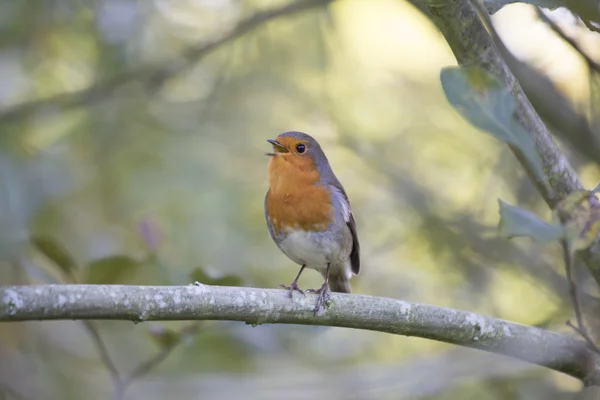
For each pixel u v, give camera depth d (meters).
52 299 5.38
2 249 10.71
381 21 14.48
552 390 10.54
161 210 12.90
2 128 12.23
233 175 13.90
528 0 5.26
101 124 13.29
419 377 9.85
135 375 7.60
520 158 6.11
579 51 6.96
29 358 11.08
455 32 5.78
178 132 13.64
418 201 12.80
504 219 4.50
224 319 6.20
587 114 8.64
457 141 13.73
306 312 6.52
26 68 13.12
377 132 14.20
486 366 9.78
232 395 10.57
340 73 14.46
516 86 5.91
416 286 12.66
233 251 12.84
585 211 4.80
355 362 12.58
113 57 12.63
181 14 13.94
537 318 11.32
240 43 14.03
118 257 7.52
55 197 12.32
